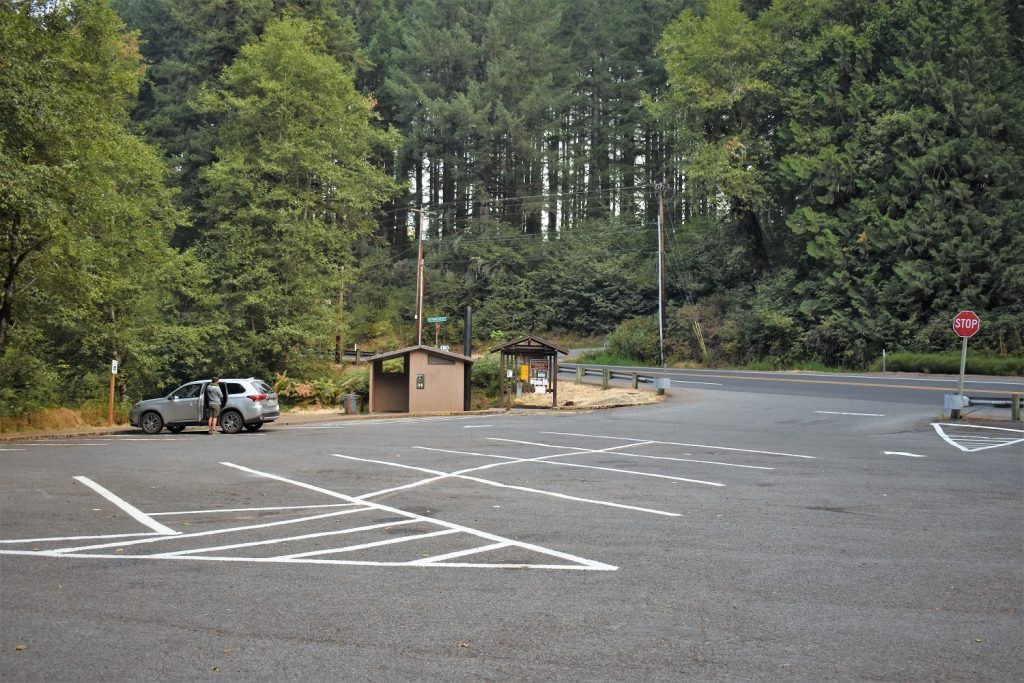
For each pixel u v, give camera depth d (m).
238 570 7.90
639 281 75.38
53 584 7.37
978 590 7.30
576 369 48.50
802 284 57.69
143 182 39.34
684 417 28.52
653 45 85.56
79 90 26.92
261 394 27.05
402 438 22.42
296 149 46.75
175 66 68.69
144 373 39.66
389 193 54.69
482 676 5.30
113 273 34.88
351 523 10.26
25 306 29.34
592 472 15.10
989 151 50.47
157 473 14.95
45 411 29.97
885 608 6.76
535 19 85.00
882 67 58.31
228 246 47.59
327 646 5.82
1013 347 47.09
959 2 53.09
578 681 5.23
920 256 51.81
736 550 8.80
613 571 7.91
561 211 87.94
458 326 77.88
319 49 56.19
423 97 77.69
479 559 8.38
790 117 62.69
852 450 18.72
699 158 61.38
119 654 5.64
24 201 21.80
